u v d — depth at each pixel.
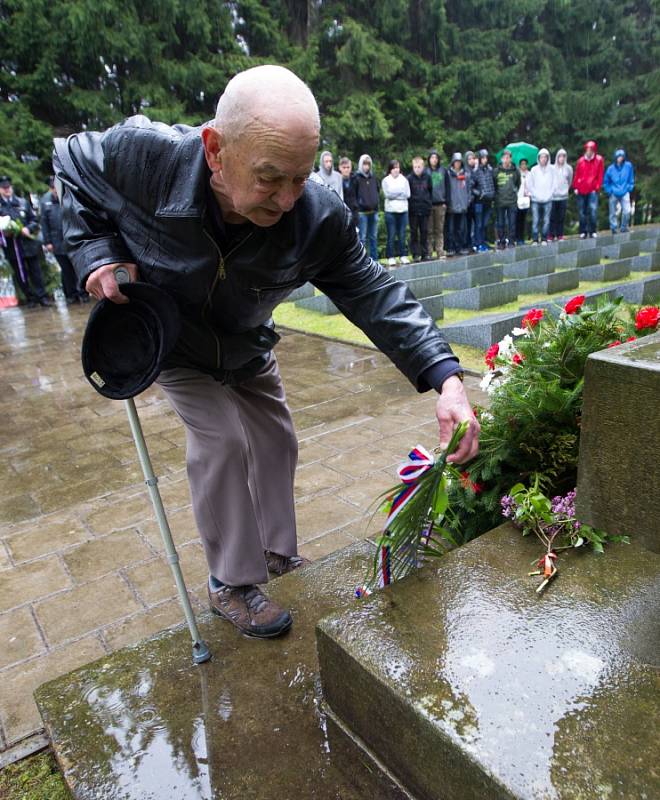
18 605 2.39
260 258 1.55
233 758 1.51
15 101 13.90
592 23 22.64
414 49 20.33
